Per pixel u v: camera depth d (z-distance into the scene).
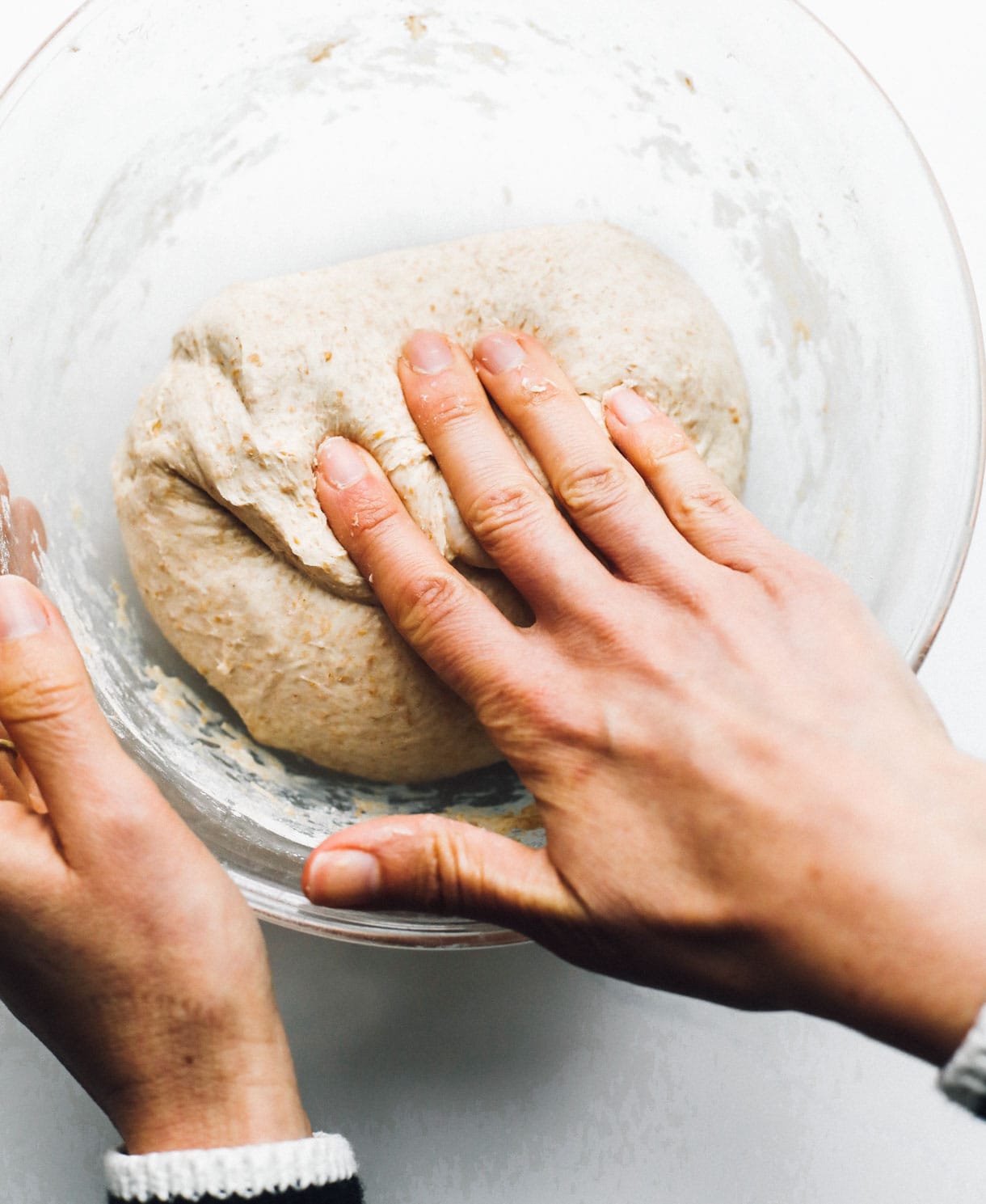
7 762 0.56
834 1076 0.63
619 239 0.61
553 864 0.50
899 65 0.67
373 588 0.54
